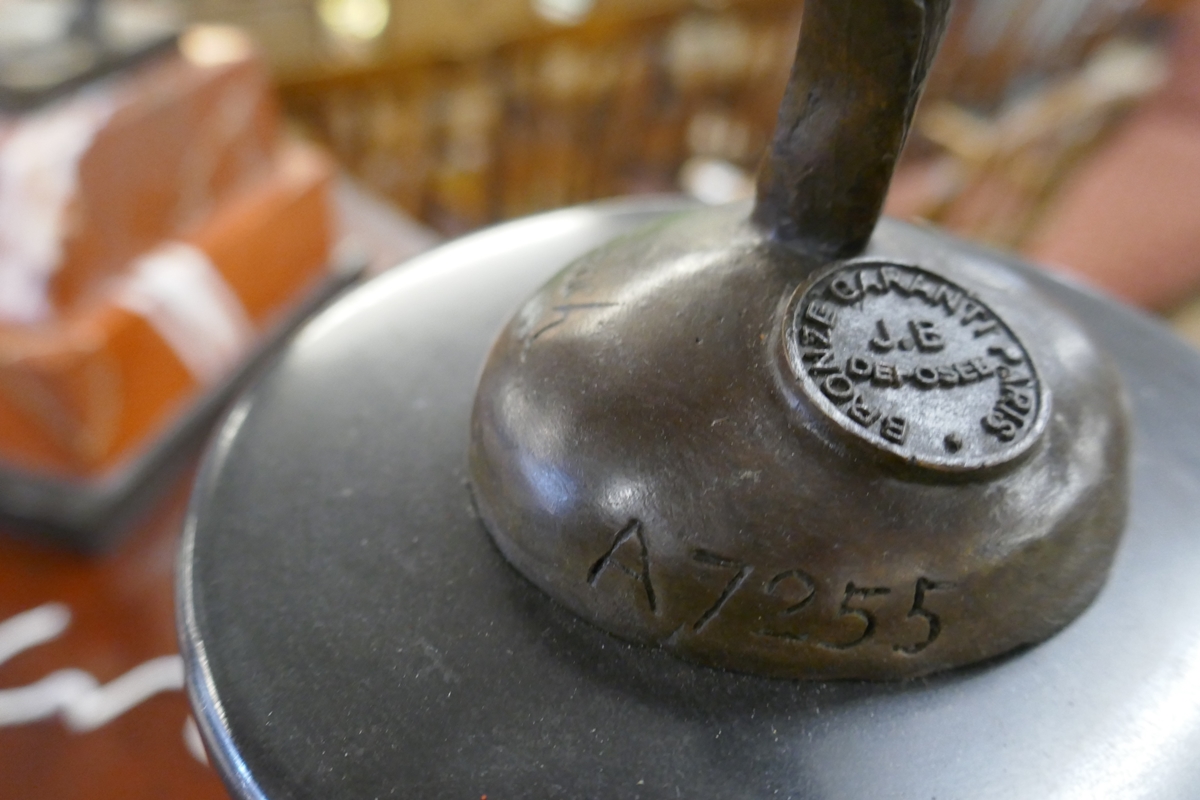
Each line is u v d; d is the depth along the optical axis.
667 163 0.38
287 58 0.38
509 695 0.11
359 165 0.32
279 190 0.26
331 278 0.29
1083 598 0.11
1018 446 0.10
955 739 0.11
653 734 0.11
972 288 0.12
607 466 0.11
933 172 0.35
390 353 0.14
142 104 0.21
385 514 0.12
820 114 0.11
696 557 0.10
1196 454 0.13
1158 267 0.34
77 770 0.18
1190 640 0.11
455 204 0.35
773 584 0.10
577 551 0.11
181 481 0.23
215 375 0.25
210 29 0.25
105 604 0.21
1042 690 0.11
